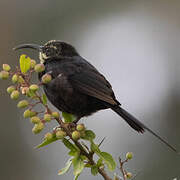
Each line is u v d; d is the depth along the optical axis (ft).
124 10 50.34
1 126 43.57
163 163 41.78
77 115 28.63
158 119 44.96
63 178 42.68
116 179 20.21
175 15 49.14
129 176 20.30
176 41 48.37
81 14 49.29
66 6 48.78
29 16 47.65
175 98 45.68
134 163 42.39
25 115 18.99
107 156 20.42
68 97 27.68
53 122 44.39
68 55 29.96
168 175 40.83
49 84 27.66
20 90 19.43
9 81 44.16
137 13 50.26
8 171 42.45
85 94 27.71
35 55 45.55
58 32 47.93
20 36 46.88
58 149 43.96
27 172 42.52
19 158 43.09
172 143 43.14
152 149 43.27
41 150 43.75
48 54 29.84
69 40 48.16
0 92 43.96
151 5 50.19
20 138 43.60
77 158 20.34
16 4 47.80
